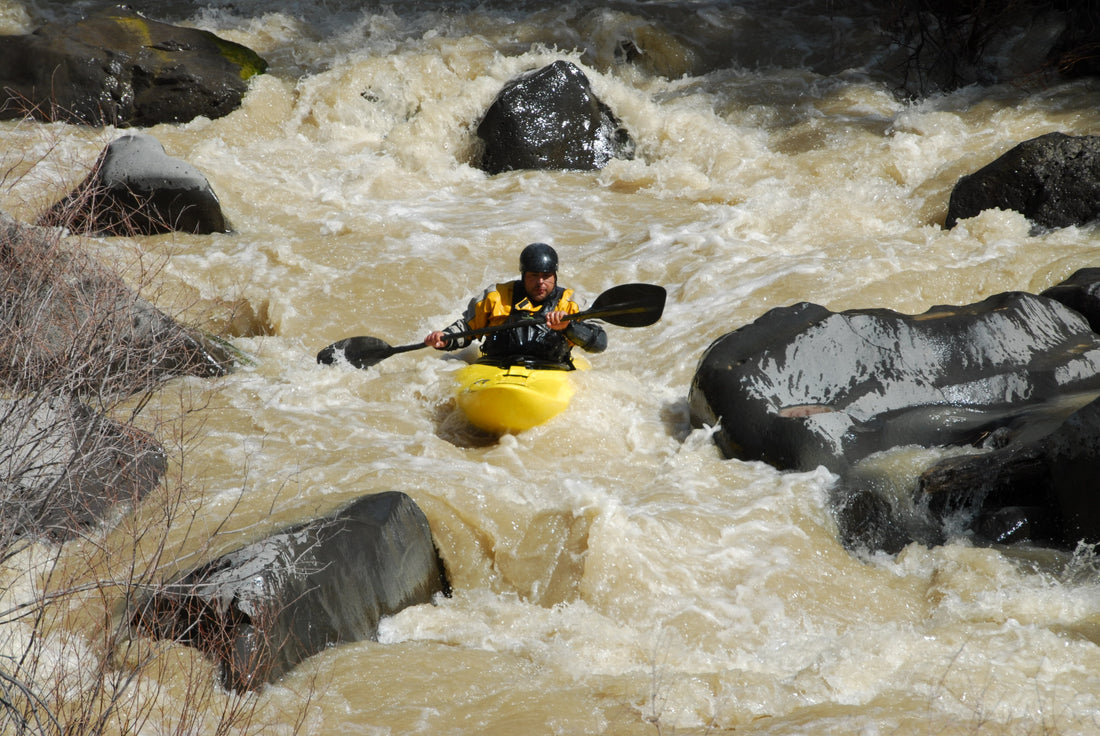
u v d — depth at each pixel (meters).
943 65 26.23
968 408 11.66
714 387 12.09
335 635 7.93
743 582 9.30
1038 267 15.84
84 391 8.95
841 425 11.15
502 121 23.47
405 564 8.98
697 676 7.50
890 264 16.41
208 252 17.58
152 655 6.88
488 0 31.72
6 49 23.88
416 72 25.77
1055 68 24.69
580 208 20.91
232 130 24.05
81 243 9.63
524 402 12.02
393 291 16.72
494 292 13.58
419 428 12.59
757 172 22.20
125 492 8.93
